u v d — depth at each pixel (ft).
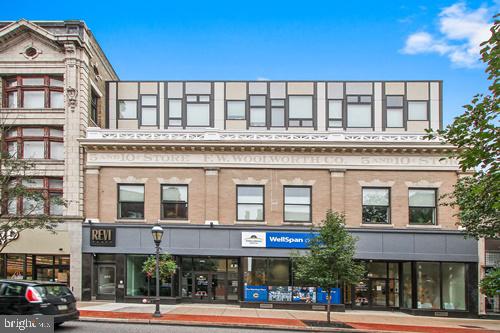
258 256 76.23
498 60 28.45
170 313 61.31
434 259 75.10
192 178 78.84
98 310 62.80
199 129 81.97
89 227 77.82
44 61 80.89
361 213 77.05
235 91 87.30
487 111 30.37
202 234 76.95
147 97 87.97
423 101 86.17
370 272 79.30
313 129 85.71
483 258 74.90
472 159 30.66
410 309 74.90
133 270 78.23
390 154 77.77
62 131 81.20
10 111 79.87
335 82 86.84
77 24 80.84
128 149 79.15
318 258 57.67
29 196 68.28
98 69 90.79
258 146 77.56
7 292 43.50
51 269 79.15
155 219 78.07
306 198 78.18
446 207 76.48
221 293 78.43
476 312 73.87
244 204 78.33
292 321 58.29
